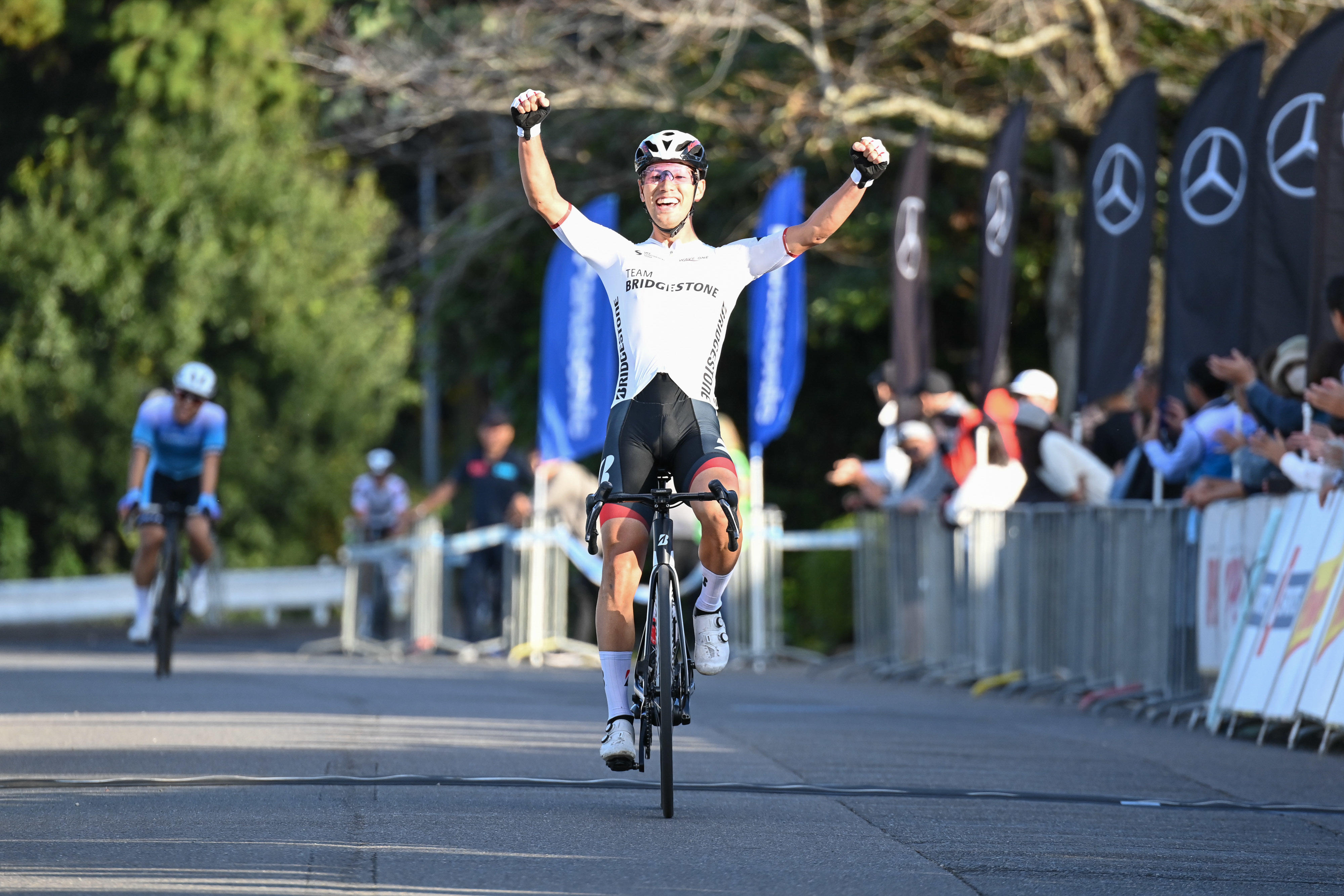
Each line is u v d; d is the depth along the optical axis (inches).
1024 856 654.5
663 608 715.4
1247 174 1359.5
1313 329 1106.7
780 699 1435.8
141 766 842.2
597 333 2180.1
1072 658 1417.3
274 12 3053.6
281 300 3102.9
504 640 2124.8
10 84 3117.6
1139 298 1533.0
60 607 2827.3
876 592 1836.9
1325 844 714.8
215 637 2768.2
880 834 694.5
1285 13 2191.2
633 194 2787.9
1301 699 1022.4
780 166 2354.8
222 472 3112.7
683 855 629.9
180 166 3026.6
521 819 696.4
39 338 2952.8
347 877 572.1
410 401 3435.0
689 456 746.2
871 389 2802.7
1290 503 1096.2
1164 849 685.3
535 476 2102.6
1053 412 1546.5
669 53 2356.1
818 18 2250.2
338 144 3129.9
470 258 2817.4
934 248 2623.0
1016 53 2121.1
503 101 2501.2
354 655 2257.6
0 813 693.3
